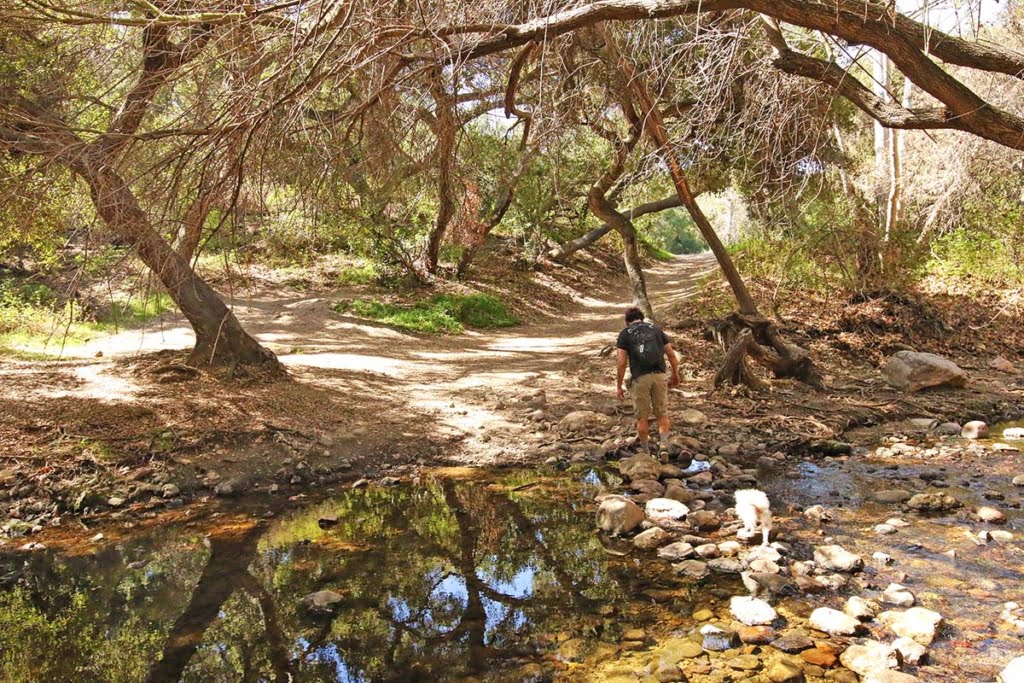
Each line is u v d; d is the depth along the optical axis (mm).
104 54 4457
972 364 13625
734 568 5480
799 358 12227
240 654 4422
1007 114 4914
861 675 3916
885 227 16047
